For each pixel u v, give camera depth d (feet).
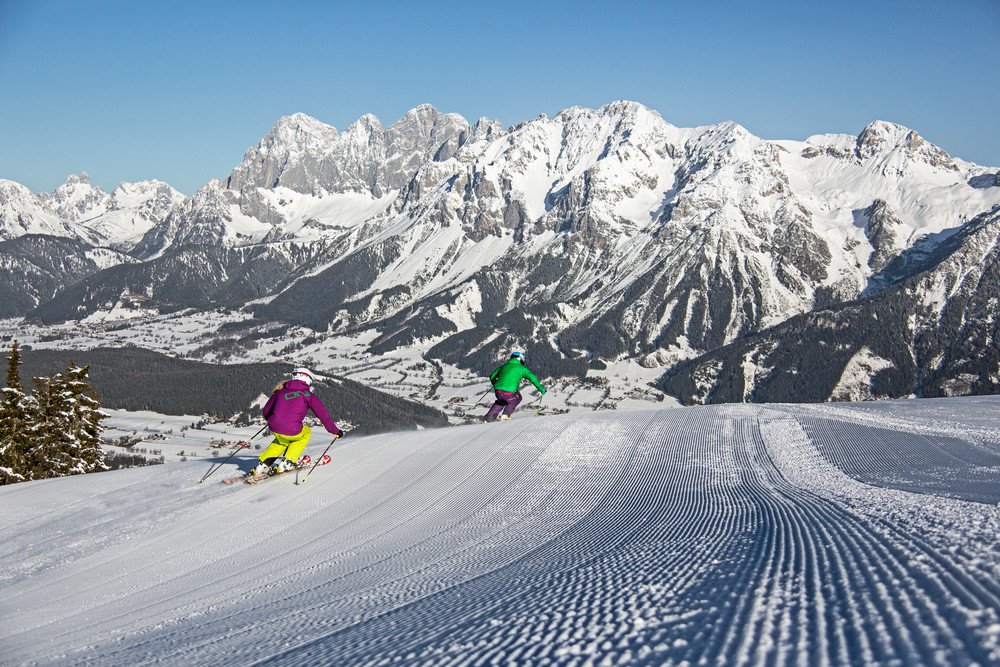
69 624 26.09
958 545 19.47
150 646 21.58
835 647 12.67
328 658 17.12
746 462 47.80
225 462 58.85
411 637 17.83
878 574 17.42
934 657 11.46
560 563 26.16
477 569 27.35
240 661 18.38
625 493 41.39
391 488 46.50
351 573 29.40
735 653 13.07
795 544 23.32
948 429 56.13
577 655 14.21
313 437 68.49
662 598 18.07
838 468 43.96
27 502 48.01
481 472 49.19
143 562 34.50
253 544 36.40
